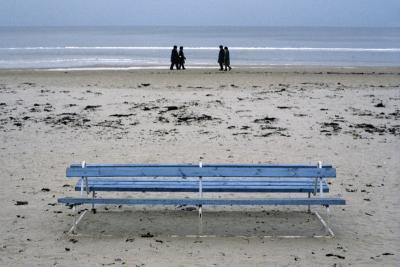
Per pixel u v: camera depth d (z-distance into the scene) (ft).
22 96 71.77
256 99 68.90
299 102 66.69
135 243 23.39
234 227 25.64
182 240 23.82
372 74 101.40
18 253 22.12
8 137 47.06
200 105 64.23
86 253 22.18
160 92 75.72
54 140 45.78
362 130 50.47
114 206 28.89
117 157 39.47
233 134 47.98
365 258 21.71
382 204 28.89
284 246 23.13
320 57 169.89
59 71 107.14
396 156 40.29
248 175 24.02
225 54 108.78
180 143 44.32
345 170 36.09
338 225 25.77
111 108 62.34
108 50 215.51
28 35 511.81
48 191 31.01
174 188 25.43
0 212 27.27
